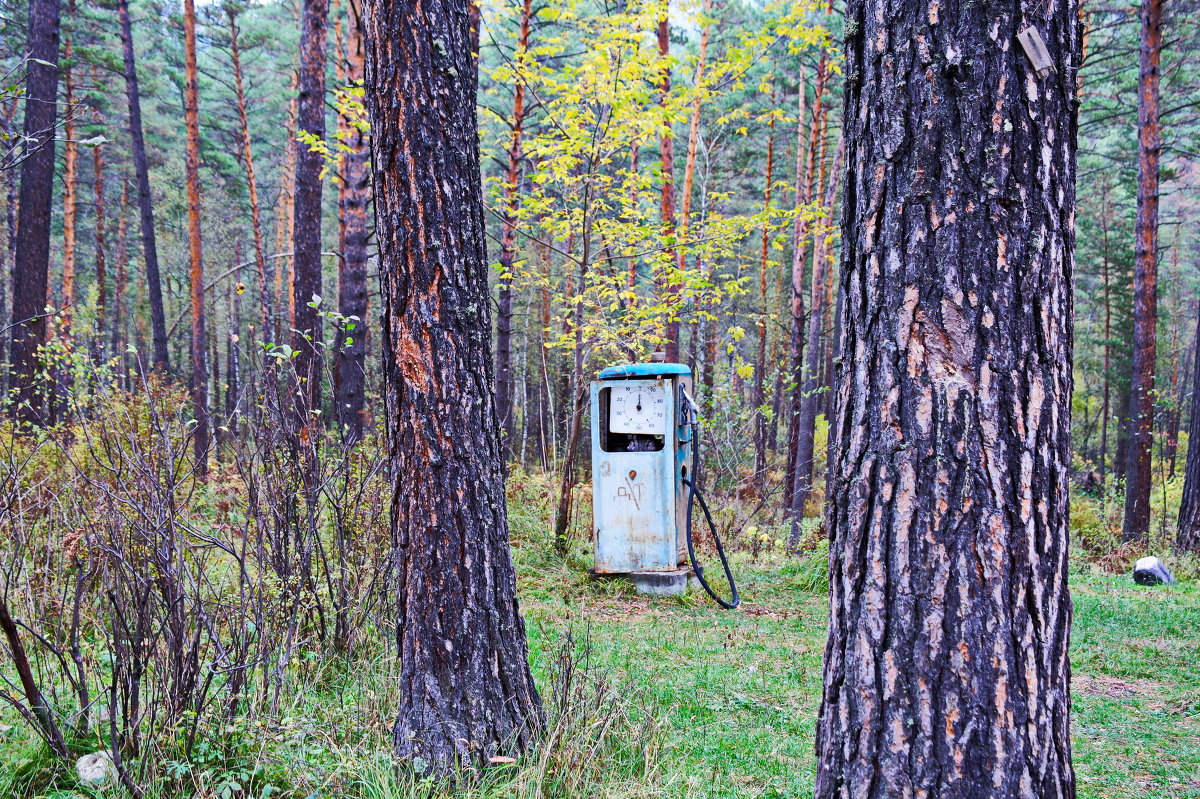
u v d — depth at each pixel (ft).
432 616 11.23
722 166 93.30
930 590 6.67
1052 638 6.68
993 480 6.60
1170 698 16.89
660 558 26.53
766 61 68.59
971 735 6.53
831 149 85.97
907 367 6.86
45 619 12.26
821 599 27.07
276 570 14.12
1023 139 6.73
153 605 11.41
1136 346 44.42
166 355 58.29
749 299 96.53
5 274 97.91
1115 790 12.21
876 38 7.14
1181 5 44.50
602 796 10.54
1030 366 6.69
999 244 6.68
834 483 7.48
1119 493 63.21
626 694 13.99
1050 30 6.86
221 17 95.76
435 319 11.26
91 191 134.41
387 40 11.30
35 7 40.24
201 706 10.66
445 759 10.95
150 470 11.57
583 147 31.78
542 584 26.17
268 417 14.51
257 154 128.16
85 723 10.83
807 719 14.71
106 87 88.28
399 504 11.50
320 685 13.93
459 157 11.61
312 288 35.65
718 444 48.19
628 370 26.40
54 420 32.24
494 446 11.89
